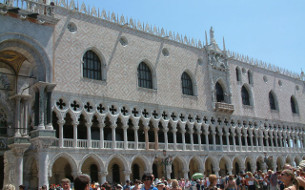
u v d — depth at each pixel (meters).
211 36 67.62
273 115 76.19
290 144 79.12
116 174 49.44
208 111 61.12
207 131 59.75
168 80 55.72
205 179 40.38
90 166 46.75
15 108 37.47
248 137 75.56
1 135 36.50
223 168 66.06
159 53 55.47
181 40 60.06
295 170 16.78
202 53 63.34
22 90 37.19
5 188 11.11
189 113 57.59
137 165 52.28
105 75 47.03
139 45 52.62
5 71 37.47
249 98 71.62
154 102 52.59
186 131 58.12
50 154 38.97
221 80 65.62
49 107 33.22
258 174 31.67
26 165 40.47
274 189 23.69
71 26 44.81
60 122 40.84
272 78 79.25
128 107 48.78
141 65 53.19
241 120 67.38
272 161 71.62
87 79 44.81
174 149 53.25
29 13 33.00
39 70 33.41
